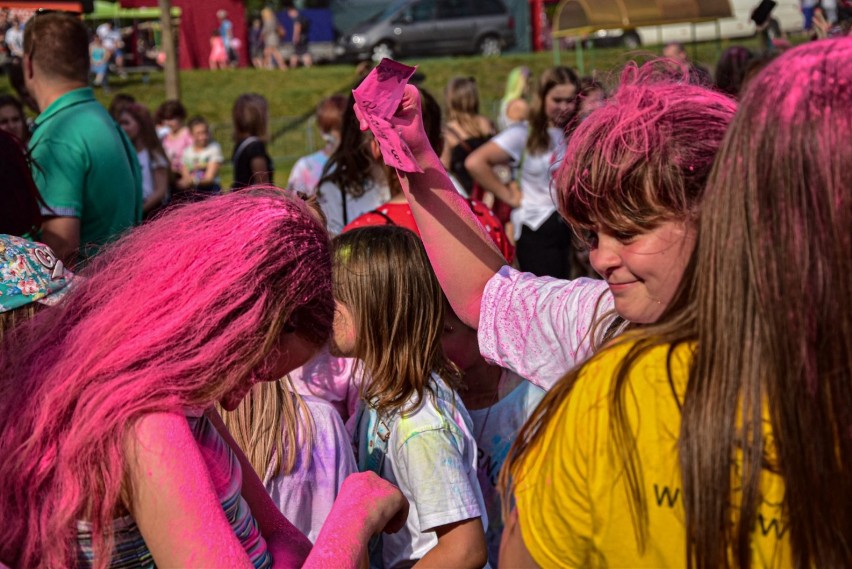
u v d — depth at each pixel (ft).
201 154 29.17
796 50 3.24
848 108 3.03
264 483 6.30
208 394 4.03
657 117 3.60
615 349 3.46
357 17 84.94
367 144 11.84
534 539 3.57
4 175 8.77
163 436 3.84
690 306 3.36
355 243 6.70
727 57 15.66
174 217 4.42
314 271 4.28
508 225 19.29
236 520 4.60
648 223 3.62
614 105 3.83
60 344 4.16
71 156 10.69
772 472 3.14
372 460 6.65
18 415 4.01
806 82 3.09
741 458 3.16
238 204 4.36
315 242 4.36
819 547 3.08
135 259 4.27
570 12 40.40
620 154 3.59
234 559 3.83
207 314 4.01
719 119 3.63
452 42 74.28
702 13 38.88
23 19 62.85
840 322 3.02
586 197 3.72
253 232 4.19
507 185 18.95
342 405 7.88
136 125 23.07
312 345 4.40
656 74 4.26
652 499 3.28
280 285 4.15
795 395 3.06
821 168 3.01
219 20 77.41
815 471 3.05
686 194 3.54
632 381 3.33
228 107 60.70
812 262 3.03
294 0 91.91
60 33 10.94
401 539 6.48
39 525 3.88
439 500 6.09
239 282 4.07
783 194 3.06
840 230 3.01
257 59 81.87
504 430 7.48
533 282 5.25
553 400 3.56
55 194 10.63
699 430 3.16
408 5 74.28
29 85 11.24
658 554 3.31
